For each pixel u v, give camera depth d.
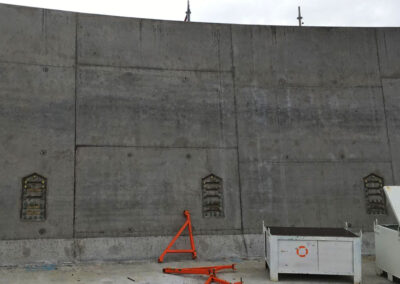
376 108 10.85
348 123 10.68
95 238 8.92
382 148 10.65
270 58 10.77
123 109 9.68
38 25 9.48
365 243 9.91
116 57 9.87
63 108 9.30
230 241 9.54
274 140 10.33
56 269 8.12
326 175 10.32
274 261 7.32
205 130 10.05
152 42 10.19
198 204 9.66
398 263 7.04
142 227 9.26
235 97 10.40
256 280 7.37
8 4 9.36
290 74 10.76
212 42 10.56
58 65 9.45
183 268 8.28
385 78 11.06
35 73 9.25
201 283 7.18
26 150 8.89
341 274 7.20
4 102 8.94
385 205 10.36
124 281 7.24
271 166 10.18
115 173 9.34
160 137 9.77
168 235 9.35
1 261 8.19
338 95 10.81
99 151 9.34
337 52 11.05
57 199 8.88
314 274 7.72
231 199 9.83
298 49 10.93
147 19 10.27
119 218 9.17
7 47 9.17
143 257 8.97
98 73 9.68
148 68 10.02
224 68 10.49
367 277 7.65
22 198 8.69
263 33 10.87
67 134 9.20
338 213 10.16
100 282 7.17
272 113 10.47
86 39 9.75
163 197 9.51
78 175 9.11
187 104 10.09
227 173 9.95
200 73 10.33
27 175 8.80
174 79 10.14
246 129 10.27
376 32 11.29
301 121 10.53
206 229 9.56
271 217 9.90
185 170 9.76
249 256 9.43
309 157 10.36
